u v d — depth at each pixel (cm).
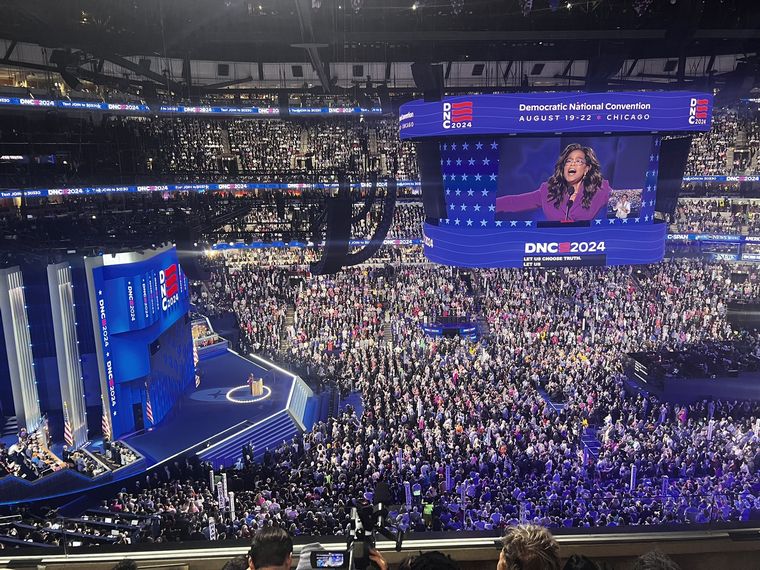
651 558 261
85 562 382
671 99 2242
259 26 2127
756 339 3044
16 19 2027
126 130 3747
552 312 3497
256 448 2489
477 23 2359
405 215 4634
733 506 1362
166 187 3581
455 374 2555
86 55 2669
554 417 2180
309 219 3706
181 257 2773
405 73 4181
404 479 1728
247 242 3894
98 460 2208
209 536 1409
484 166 2461
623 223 2473
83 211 3148
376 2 2283
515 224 2495
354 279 4162
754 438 1897
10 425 2278
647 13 2341
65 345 2284
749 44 2944
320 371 3073
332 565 283
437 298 3812
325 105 4356
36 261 2256
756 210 4650
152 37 2175
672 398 2452
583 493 1534
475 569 388
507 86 4256
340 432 2141
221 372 3247
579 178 2417
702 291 3853
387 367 2803
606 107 2245
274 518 1462
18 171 2897
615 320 3362
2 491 1834
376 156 4984
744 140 4775
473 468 1819
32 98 3045
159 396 2631
